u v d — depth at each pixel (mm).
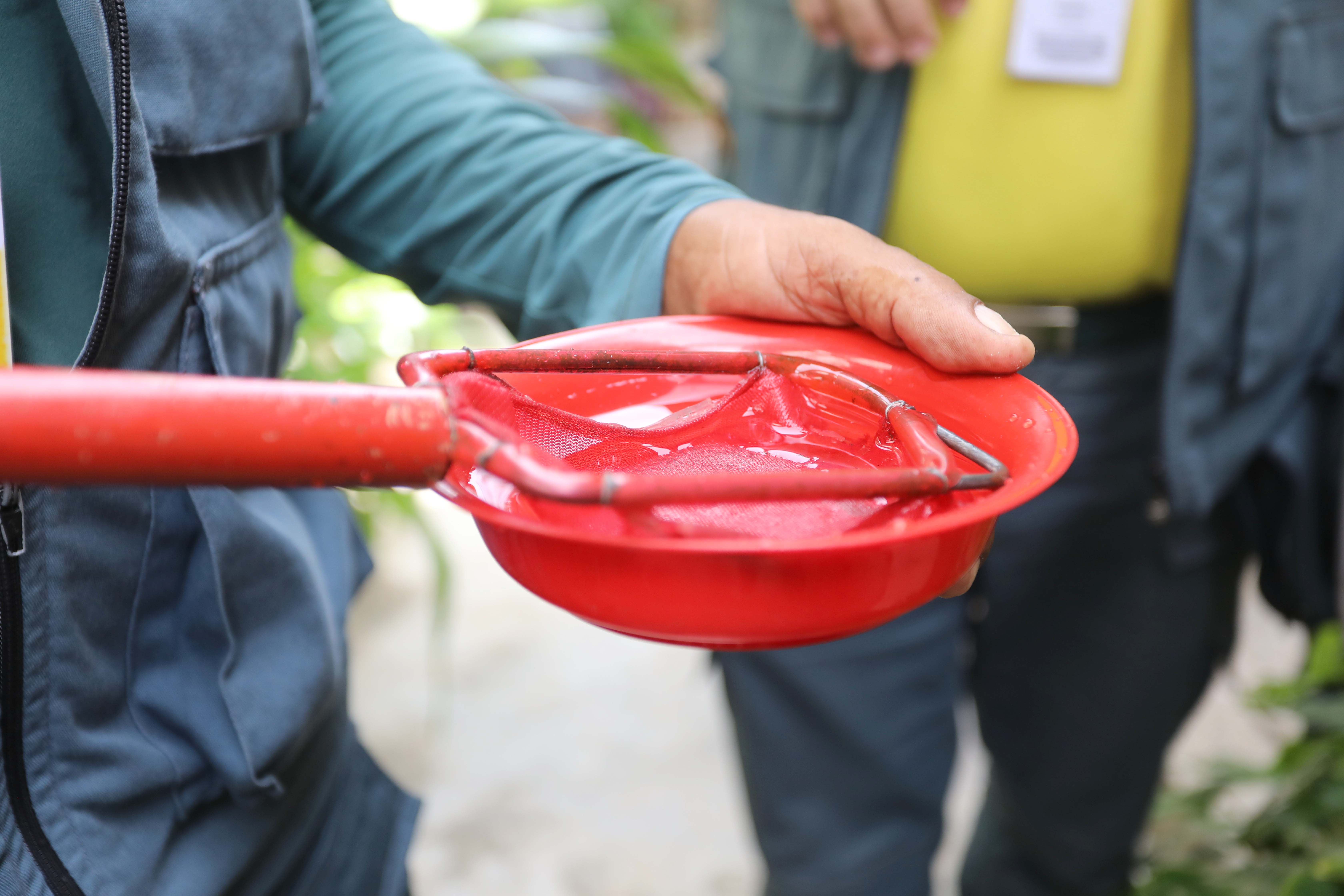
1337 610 1085
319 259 1481
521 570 396
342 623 577
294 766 538
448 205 613
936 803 1085
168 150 442
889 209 1038
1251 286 961
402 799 655
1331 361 1024
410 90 625
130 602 466
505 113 630
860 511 398
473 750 1566
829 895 1065
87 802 442
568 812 1471
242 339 503
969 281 1050
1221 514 1087
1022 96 969
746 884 1364
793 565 355
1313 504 1055
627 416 490
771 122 1076
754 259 525
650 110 3010
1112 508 1084
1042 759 1181
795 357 487
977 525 384
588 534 349
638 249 569
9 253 426
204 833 494
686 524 384
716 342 512
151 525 464
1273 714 1253
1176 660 1127
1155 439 1078
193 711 483
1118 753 1158
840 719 1022
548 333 618
